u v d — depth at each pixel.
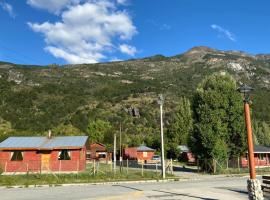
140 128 106.69
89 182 30.53
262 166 54.56
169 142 72.00
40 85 171.62
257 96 140.00
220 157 42.12
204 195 19.91
